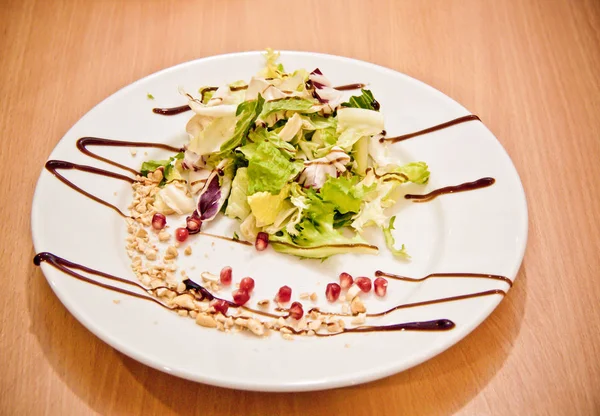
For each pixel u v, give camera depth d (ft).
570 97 1.49
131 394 0.95
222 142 1.26
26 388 0.95
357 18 1.71
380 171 1.28
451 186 1.25
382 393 0.96
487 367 0.99
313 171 1.22
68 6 1.70
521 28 1.68
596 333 1.04
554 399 0.95
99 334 0.94
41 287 1.08
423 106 1.40
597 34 1.67
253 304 1.07
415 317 1.01
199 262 1.15
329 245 1.15
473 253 1.11
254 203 1.15
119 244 1.16
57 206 1.16
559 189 1.28
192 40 1.62
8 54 1.54
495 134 1.40
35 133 1.36
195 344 0.96
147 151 1.33
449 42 1.64
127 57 1.56
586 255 1.16
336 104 1.32
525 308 1.07
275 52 1.50
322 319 1.04
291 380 0.89
